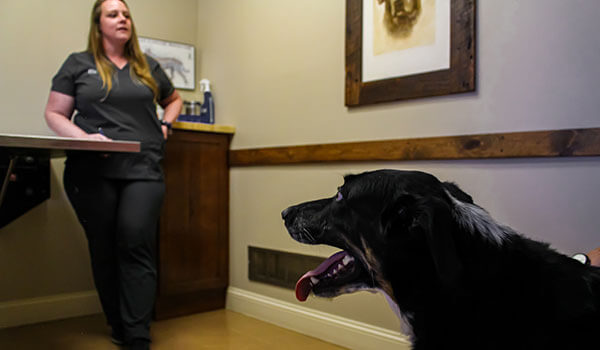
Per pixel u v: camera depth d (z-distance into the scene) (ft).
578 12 5.92
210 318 10.32
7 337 9.02
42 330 9.47
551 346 2.99
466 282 3.30
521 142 6.37
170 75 11.82
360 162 8.44
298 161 9.44
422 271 3.51
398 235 3.58
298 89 9.61
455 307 3.33
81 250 10.64
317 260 9.02
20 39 9.86
